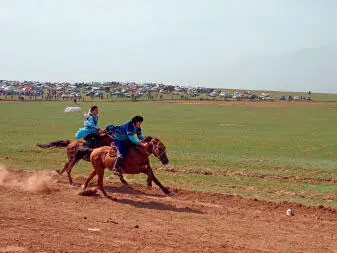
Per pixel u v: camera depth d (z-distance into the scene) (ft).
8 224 34.63
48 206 42.27
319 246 33.47
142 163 47.55
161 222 38.47
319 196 52.29
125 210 42.45
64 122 161.07
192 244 32.04
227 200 48.70
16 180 55.77
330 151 95.71
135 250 29.89
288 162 77.82
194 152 89.81
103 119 178.91
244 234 35.88
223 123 170.60
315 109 286.46
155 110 246.06
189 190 52.65
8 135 114.73
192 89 621.31
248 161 78.23
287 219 41.50
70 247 29.81
